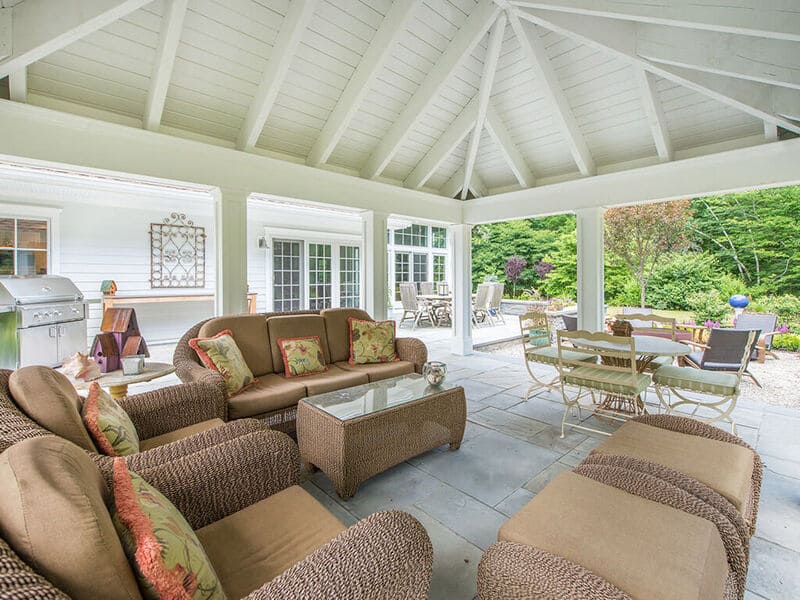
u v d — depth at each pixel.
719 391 2.91
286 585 0.88
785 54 2.55
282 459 1.58
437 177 5.86
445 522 2.05
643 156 4.55
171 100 3.42
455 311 6.43
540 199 5.37
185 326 6.86
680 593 1.01
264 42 3.28
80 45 2.85
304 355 3.39
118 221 6.09
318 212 7.32
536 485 2.41
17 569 0.65
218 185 3.78
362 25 3.43
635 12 2.46
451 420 2.80
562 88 4.12
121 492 0.93
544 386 4.01
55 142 2.97
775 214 8.12
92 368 2.46
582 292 5.02
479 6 3.52
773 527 2.04
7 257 5.24
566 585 0.99
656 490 1.45
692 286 8.66
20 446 0.85
